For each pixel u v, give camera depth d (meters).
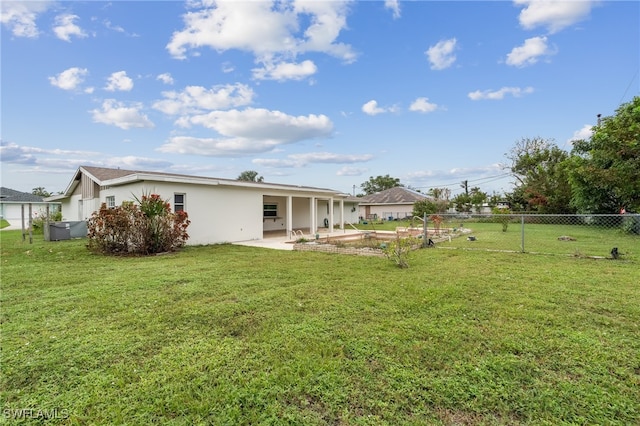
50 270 6.71
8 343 3.09
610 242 11.08
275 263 7.39
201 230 11.58
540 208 23.39
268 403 2.14
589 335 3.17
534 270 6.31
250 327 3.45
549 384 2.32
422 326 3.42
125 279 5.79
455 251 9.20
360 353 2.81
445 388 2.28
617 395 2.19
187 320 3.68
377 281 5.47
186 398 2.20
